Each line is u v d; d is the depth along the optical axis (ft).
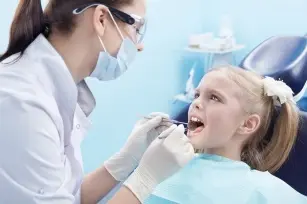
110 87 9.31
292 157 4.94
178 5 10.66
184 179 4.39
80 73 3.43
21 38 3.27
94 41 3.25
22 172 2.79
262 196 4.20
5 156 2.77
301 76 7.98
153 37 10.18
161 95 10.64
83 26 3.20
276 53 8.43
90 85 8.84
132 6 3.32
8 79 3.02
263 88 4.52
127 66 3.58
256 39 11.09
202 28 11.41
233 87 4.36
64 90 3.25
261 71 8.11
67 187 3.43
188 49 10.76
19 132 2.78
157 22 10.21
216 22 11.32
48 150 2.88
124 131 9.81
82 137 3.86
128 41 3.38
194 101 4.46
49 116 2.96
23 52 3.25
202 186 4.32
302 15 10.34
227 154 4.54
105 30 3.26
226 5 11.12
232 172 4.36
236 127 4.40
